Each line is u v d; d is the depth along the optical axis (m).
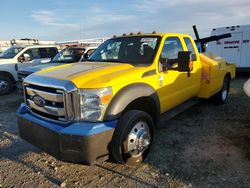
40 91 3.34
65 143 2.94
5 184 3.24
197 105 6.87
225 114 6.02
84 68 3.73
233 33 11.83
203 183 3.15
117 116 3.18
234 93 8.45
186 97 5.04
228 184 3.12
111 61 4.40
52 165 3.70
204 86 5.54
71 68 3.81
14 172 3.53
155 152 4.02
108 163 3.71
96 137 2.94
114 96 3.21
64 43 13.36
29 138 3.50
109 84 3.15
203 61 5.51
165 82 4.18
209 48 12.49
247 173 3.35
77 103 3.02
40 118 3.39
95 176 3.38
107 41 5.09
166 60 4.23
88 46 10.45
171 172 3.43
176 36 4.73
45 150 3.23
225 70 6.57
